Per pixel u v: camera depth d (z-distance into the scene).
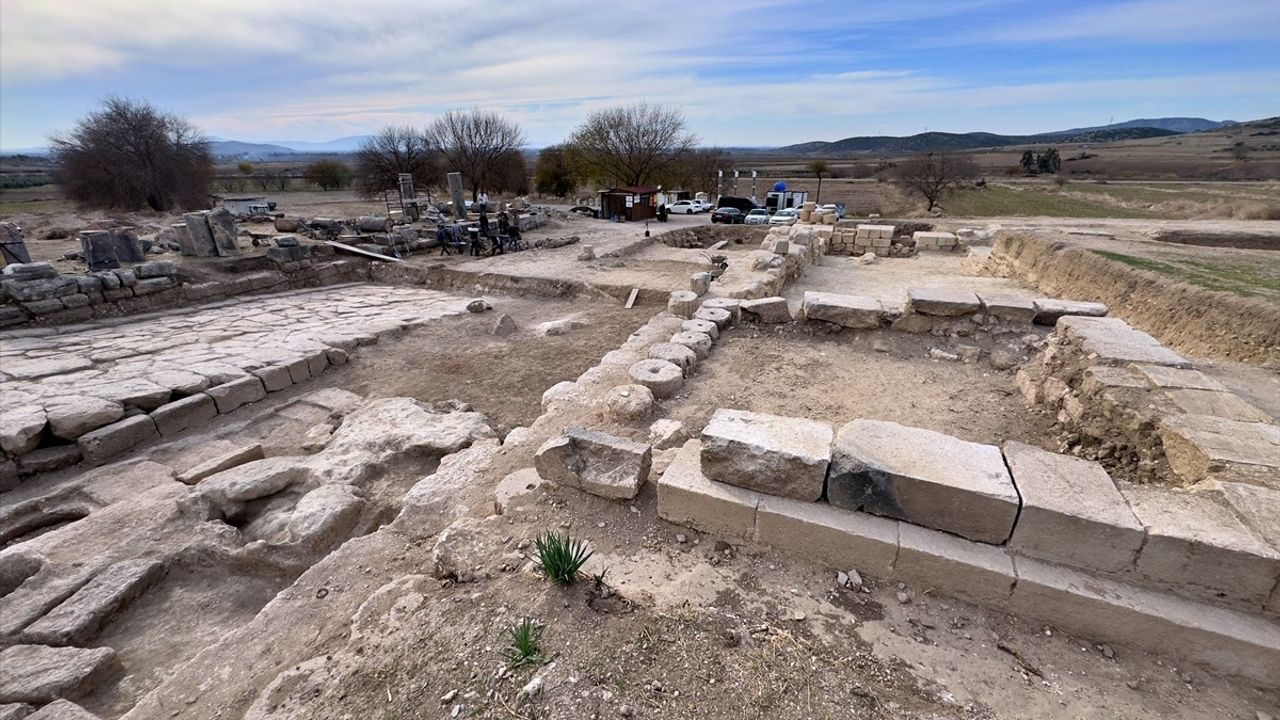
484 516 4.28
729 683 2.60
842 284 13.20
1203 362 6.61
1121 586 2.93
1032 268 12.72
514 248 20.88
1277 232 14.47
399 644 2.93
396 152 39.50
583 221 31.22
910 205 44.59
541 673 2.64
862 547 3.29
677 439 5.00
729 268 14.83
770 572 3.38
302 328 11.71
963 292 7.60
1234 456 3.48
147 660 3.75
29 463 6.44
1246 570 2.70
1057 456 3.47
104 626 3.99
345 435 6.67
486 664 2.73
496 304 14.49
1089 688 2.67
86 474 6.28
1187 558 2.78
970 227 20.50
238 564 4.53
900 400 5.90
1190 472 3.67
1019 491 3.12
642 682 2.60
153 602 4.29
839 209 29.73
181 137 33.19
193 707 2.84
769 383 6.36
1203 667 2.77
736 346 7.57
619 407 5.46
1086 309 6.75
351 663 2.85
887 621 3.03
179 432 7.54
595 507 4.02
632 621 2.95
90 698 3.39
